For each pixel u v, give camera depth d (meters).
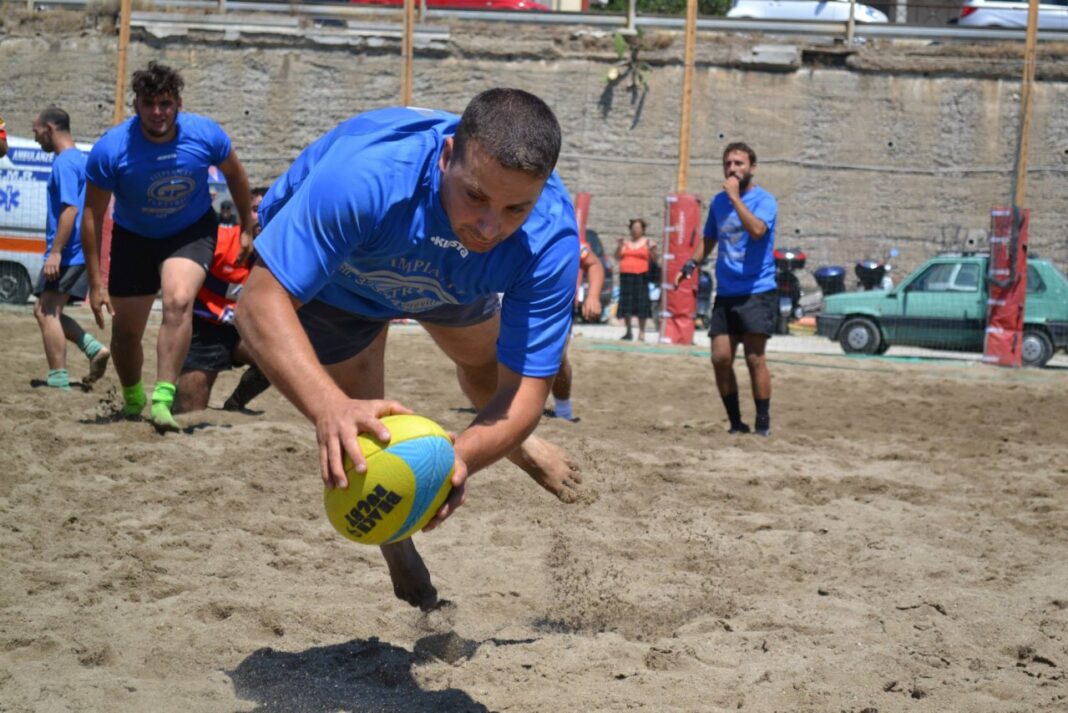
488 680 3.38
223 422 7.34
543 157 2.47
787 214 21.11
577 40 21.41
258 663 3.42
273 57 21.03
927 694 3.36
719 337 8.34
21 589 4.01
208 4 20.94
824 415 9.80
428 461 2.54
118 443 6.38
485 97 2.53
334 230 2.68
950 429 9.10
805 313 19.27
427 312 3.44
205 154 6.58
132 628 3.66
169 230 6.73
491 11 21.47
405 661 3.47
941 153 20.89
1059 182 20.56
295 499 5.53
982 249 20.66
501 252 2.92
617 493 6.02
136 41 20.91
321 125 21.17
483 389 3.93
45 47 20.77
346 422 2.48
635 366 12.91
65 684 3.14
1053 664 3.68
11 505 5.12
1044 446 8.30
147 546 4.64
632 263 16.64
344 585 4.26
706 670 3.51
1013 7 21.52
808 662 3.62
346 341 3.56
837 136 21.05
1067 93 20.61
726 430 8.54
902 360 15.25
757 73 21.14
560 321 3.01
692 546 5.06
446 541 5.02
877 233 20.91
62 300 8.43
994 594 4.46
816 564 4.85
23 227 15.77
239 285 7.57
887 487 6.46
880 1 22.62
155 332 13.72
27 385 8.62
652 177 21.23
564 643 3.73
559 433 7.77
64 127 8.47
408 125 2.86
